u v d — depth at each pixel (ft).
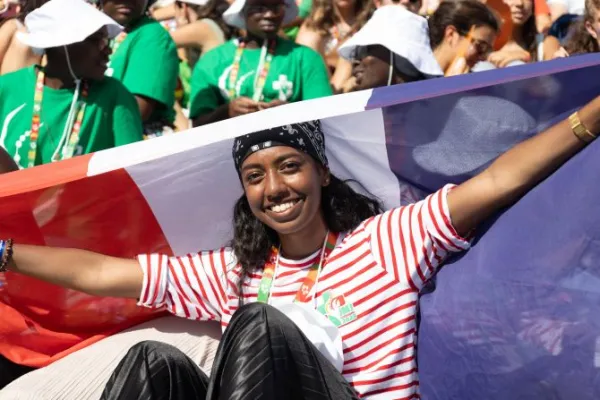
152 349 9.71
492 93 10.01
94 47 14.70
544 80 9.78
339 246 10.53
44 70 14.84
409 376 10.18
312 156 10.33
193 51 20.30
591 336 8.95
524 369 9.36
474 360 9.71
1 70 17.58
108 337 11.80
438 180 10.90
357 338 10.21
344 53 15.23
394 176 11.01
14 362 11.85
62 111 14.75
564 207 9.35
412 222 10.21
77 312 11.61
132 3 17.15
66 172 10.52
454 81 10.00
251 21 17.04
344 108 9.89
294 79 17.12
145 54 17.04
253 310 9.40
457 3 17.08
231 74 17.21
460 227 10.02
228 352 9.32
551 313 9.22
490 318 9.60
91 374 10.97
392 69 14.85
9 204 10.88
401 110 10.33
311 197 10.30
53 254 10.89
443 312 9.97
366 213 10.87
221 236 11.69
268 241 10.82
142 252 11.65
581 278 9.14
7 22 17.84
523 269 9.45
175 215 11.46
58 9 14.65
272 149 10.20
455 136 10.44
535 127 10.18
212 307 11.15
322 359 9.49
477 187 9.86
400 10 15.03
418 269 10.17
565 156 9.59
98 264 10.99
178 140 10.22
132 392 9.50
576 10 19.08
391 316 10.23
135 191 11.14
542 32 18.79
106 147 15.01
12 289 11.37
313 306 10.38
